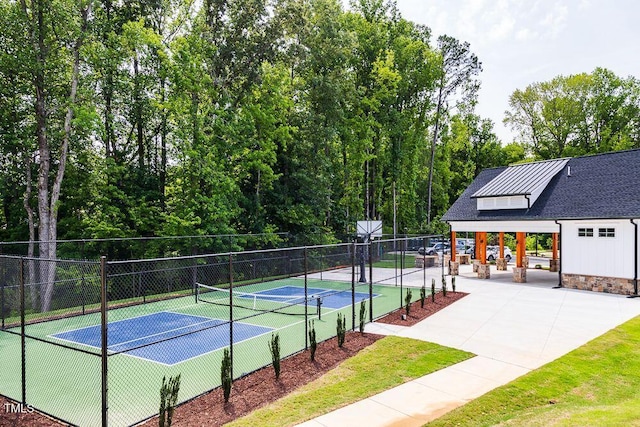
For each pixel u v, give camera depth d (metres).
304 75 33.62
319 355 10.52
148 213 24.92
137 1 26.61
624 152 23.34
